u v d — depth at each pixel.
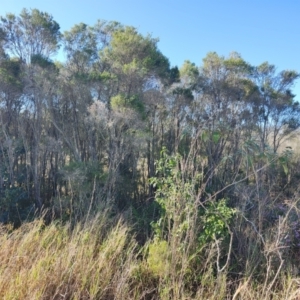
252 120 14.48
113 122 9.42
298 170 8.38
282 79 15.20
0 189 9.55
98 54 12.82
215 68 13.78
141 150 11.06
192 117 12.55
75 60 12.52
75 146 10.67
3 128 10.41
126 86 10.74
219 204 4.57
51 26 11.64
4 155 10.41
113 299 3.36
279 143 14.42
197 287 3.77
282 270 3.83
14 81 10.80
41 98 10.73
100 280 3.49
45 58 11.22
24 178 10.85
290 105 15.20
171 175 5.03
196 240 4.28
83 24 12.95
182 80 13.45
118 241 4.46
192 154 5.54
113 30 13.33
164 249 4.12
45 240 4.21
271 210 4.95
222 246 4.38
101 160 11.35
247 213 4.88
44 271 3.34
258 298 3.38
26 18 11.27
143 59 10.56
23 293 3.01
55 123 10.96
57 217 7.88
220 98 13.86
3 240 4.02
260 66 15.14
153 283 3.96
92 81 10.46
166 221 4.89
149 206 8.84
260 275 3.89
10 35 11.30
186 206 4.24
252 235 4.28
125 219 6.58
